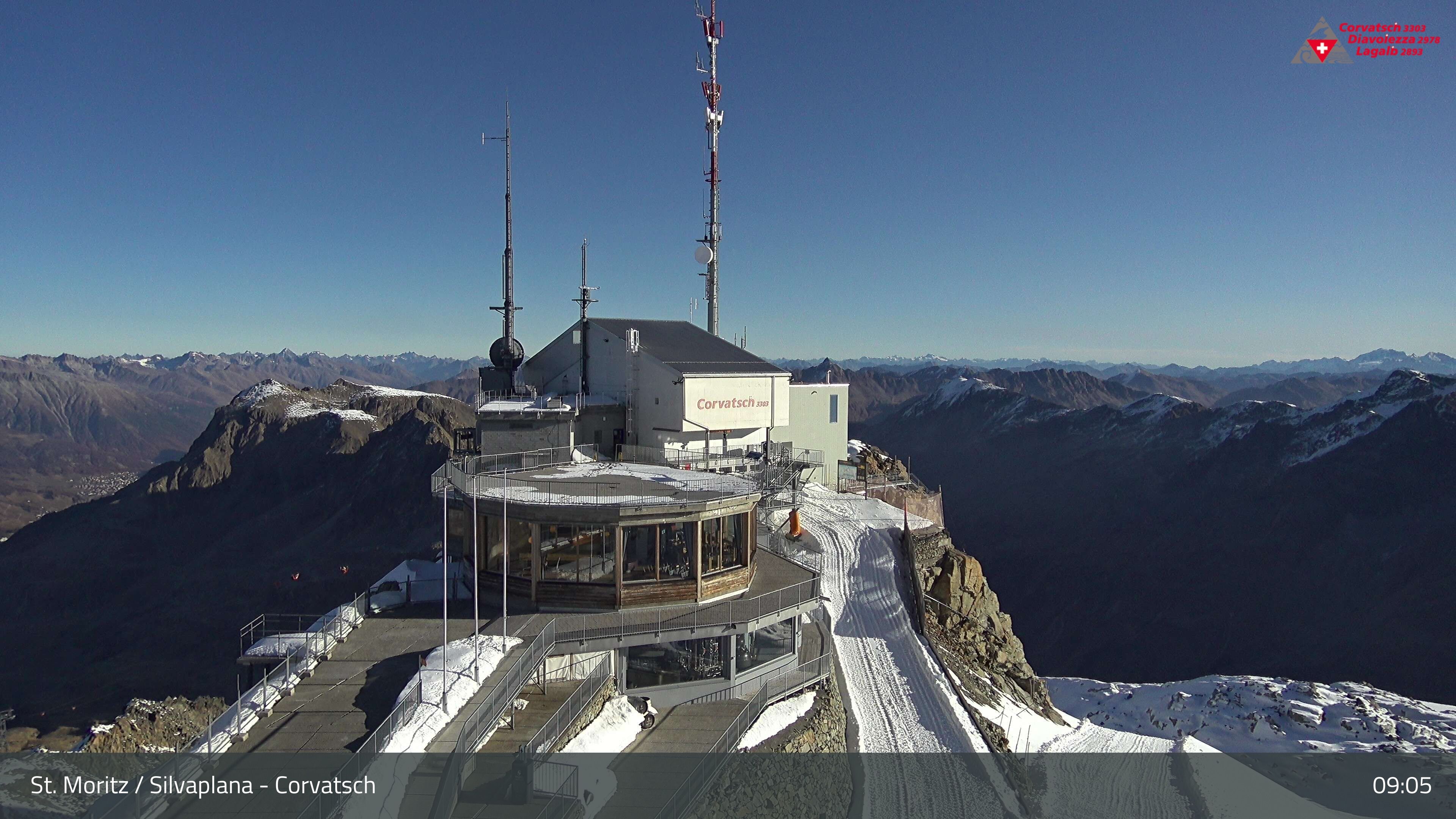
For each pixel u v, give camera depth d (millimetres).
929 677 32281
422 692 19359
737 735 23141
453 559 32469
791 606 26531
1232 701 63094
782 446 48125
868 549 42750
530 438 42656
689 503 25703
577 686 22547
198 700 44312
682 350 46250
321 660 22203
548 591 25656
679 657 25688
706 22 63844
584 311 49375
